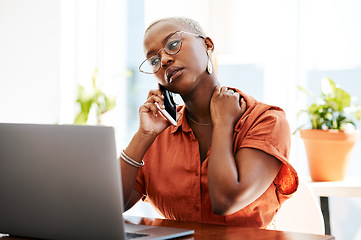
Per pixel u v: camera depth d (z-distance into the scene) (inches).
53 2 133.7
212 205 47.6
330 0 110.4
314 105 91.4
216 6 123.0
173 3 128.3
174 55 50.4
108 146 35.0
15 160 39.3
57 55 135.2
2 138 39.5
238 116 51.1
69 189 37.2
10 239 41.6
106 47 152.7
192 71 50.8
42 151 37.7
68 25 138.8
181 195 52.7
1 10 124.2
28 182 39.1
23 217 40.4
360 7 106.7
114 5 153.4
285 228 63.4
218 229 43.7
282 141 49.4
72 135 36.3
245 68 111.0
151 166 55.4
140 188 56.9
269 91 114.7
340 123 89.7
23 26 128.3
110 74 154.1
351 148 87.9
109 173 35.3
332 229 107.7
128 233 40.7
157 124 53.2
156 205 55.8
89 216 36.9
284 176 50.6
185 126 54.0
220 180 46.5
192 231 41.8
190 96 52.6
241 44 120.3
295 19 115.1
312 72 113.0
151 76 157.4
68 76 139.8
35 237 40.7
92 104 138.6
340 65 109.5
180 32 50.7
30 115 129.6
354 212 106.2
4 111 124.6
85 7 144.6
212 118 50.9
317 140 88.3
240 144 50.3
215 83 53.1
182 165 53.1
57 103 134.7
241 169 47.2
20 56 127.7
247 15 119.6
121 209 35.6
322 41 111.9
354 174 104.8
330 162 88.3
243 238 39.6
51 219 38.8
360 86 107.0
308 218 62.3
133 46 157.3
